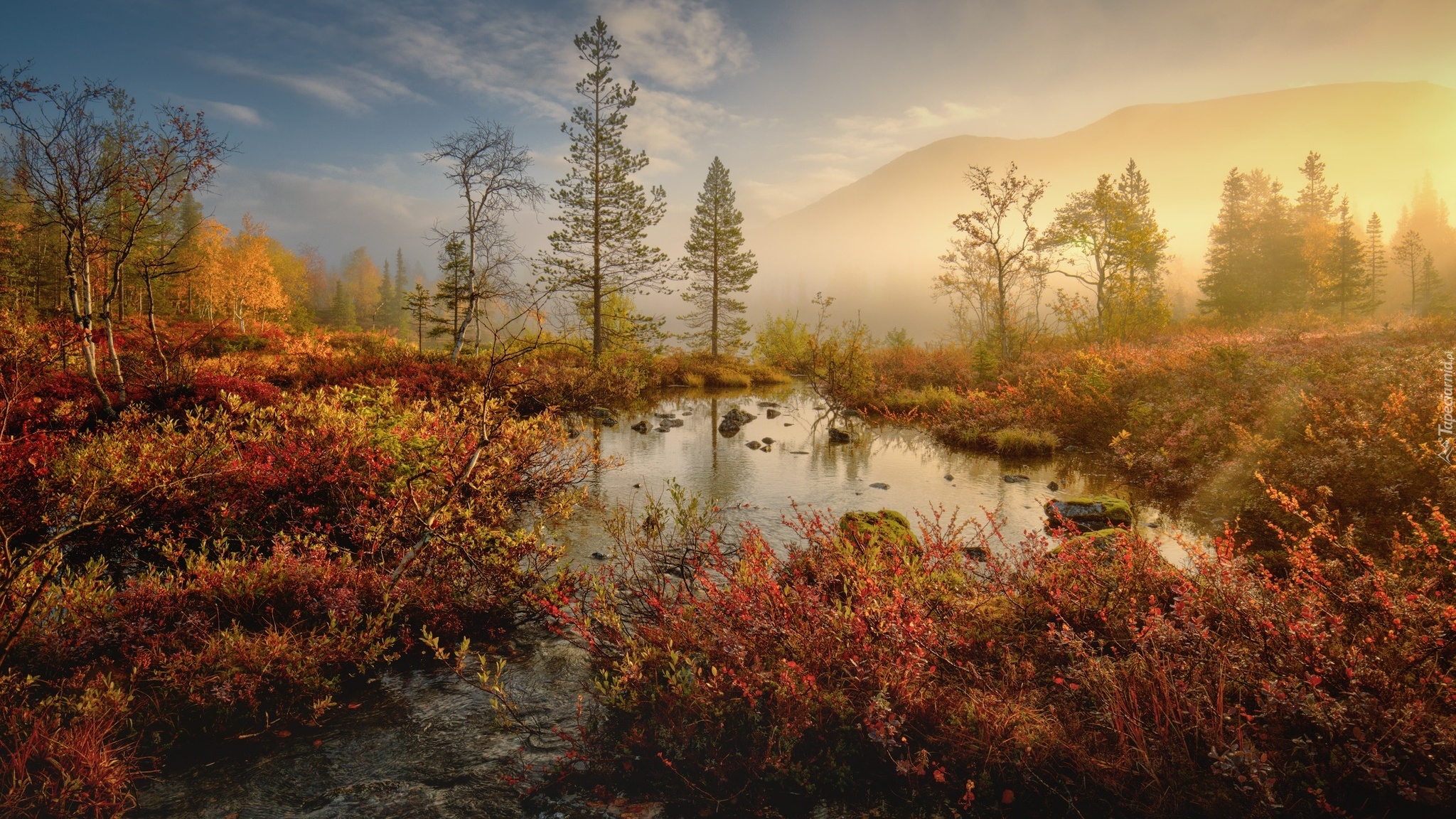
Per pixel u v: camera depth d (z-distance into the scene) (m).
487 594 5.36
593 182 32.69
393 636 4.94
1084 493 10.38
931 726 3.64
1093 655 3.80
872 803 3.22
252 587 4.92
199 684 3.87
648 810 3.22
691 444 14.72
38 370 9.14
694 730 3.73
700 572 4.81
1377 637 3.59
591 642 4.48
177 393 10.77
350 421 8.12
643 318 34.78
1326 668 3.30
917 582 4.64
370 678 4.46
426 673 4.54
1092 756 3.27
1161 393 14.48
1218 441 10.99
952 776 3.36
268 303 55.28
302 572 5.12
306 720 3.93
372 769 3.51
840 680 3.73
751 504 9.47
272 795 3.29
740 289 43.53
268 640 4.20
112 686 3.67
